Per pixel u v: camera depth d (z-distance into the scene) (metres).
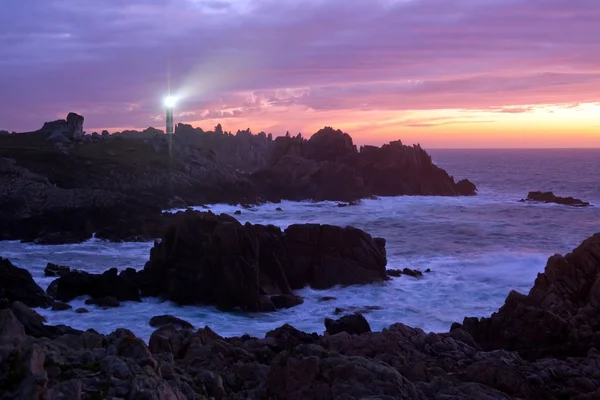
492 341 24.78
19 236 64.19
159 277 40.91
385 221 83.50
